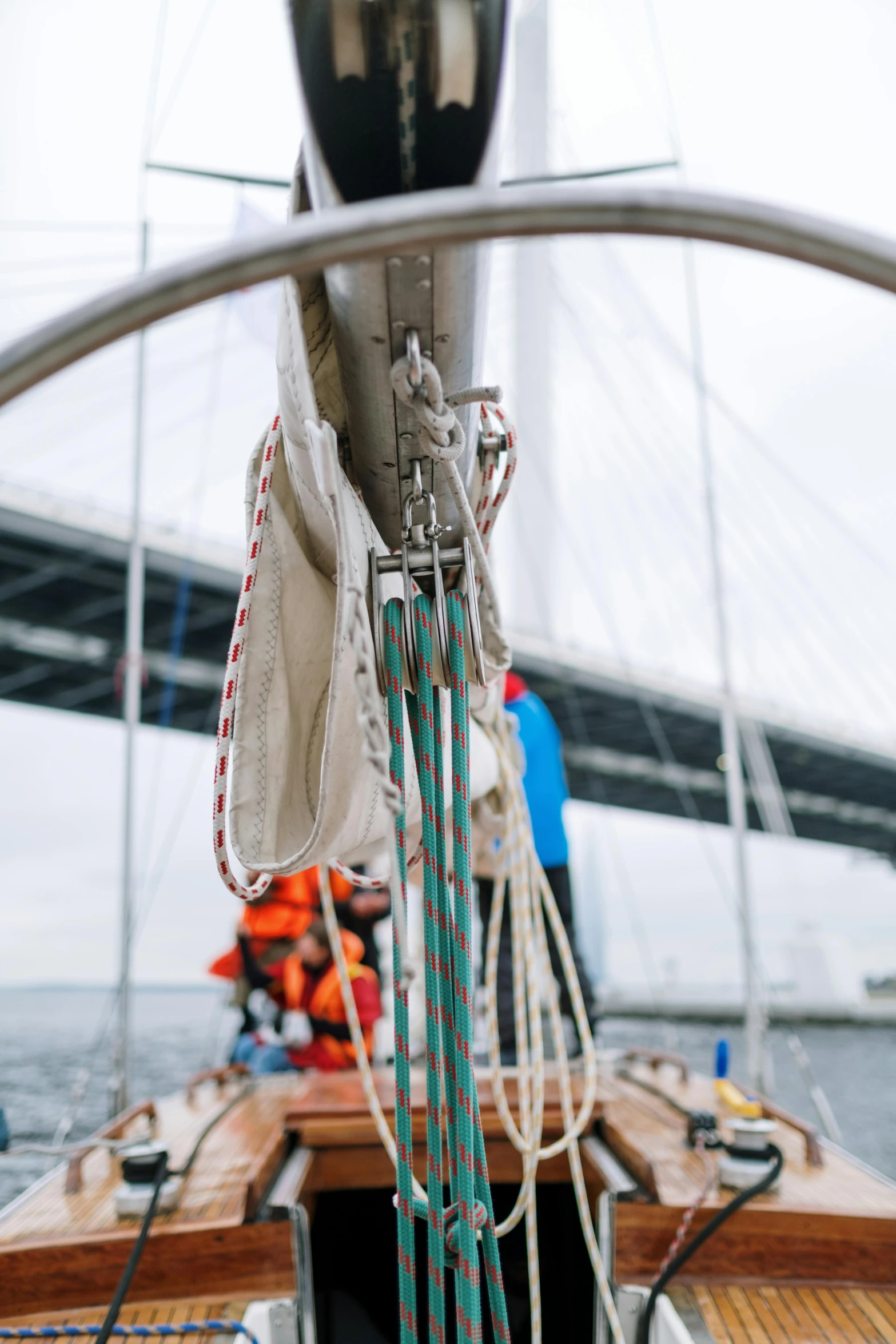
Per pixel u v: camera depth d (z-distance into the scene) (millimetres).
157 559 11961
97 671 16016
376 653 710
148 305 423
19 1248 1143
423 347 666
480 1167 760
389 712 687
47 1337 1021
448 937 735
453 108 551
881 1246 1172
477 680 750
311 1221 1599
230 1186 1355
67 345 429
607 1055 2422
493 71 552
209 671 15750
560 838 2584
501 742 1249
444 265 596
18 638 14727
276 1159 1444
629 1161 1408
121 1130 1662
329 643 846
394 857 562
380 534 928
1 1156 1366
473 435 795
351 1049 2633
